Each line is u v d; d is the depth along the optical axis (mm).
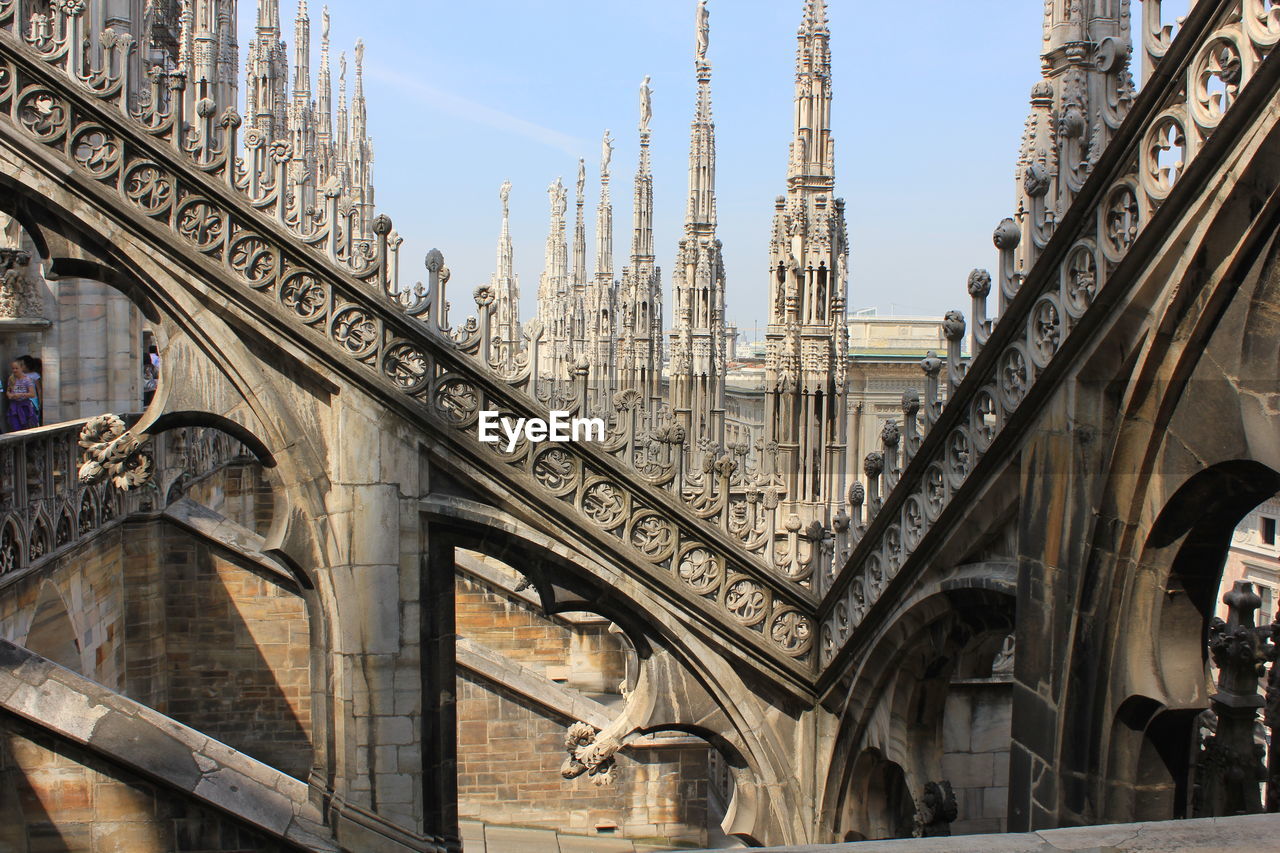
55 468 14594
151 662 19109
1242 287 6320
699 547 12000
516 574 27219
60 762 10258
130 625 18891
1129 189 7023
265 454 11500
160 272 11211
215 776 10719
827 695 12078
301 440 11539
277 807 10953
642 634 12281
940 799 10484
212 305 11289
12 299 17781
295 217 11484
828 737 12188
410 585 11633
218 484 26438
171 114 11258
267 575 20328
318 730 11891
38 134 11141
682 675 12281
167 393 11344
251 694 20219
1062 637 7957
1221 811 8008
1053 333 7918
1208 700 7242
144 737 10531
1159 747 7562
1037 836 4070
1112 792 7578
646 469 12430
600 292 42312
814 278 14297
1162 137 6691
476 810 22188
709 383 24828
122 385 18734
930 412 9758
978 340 8930
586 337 48594
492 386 11633
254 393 11391
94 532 16500
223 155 11305
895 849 3979
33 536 13609
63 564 15078
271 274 11375
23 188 11078
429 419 11508
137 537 19016
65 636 15516
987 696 11992
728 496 12094
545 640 27297
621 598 11883
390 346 11523
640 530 11914
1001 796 11977
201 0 25359
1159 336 6824
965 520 9203
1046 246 7781
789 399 14406
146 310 11477
